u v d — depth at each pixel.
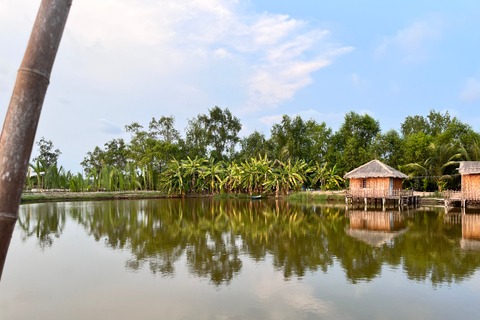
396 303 7.60
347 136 47.03
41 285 8.85
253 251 12.38
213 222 20.19
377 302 7.66
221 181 48.22
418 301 7.70
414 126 52.41
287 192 45.16
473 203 28.88
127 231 16.84
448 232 16.06
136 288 8.60
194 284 8.87
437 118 50.34
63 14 1.50
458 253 11.88
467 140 36.53
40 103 1.43
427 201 32.84
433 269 10.05
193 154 56.62
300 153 51.09
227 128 61.53
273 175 44.84
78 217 22.48
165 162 54.25
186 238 14.94
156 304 7.61
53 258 11.51
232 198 45.97
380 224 18.89
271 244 13.59
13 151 1.36
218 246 13.26
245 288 8.56
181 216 23.39
